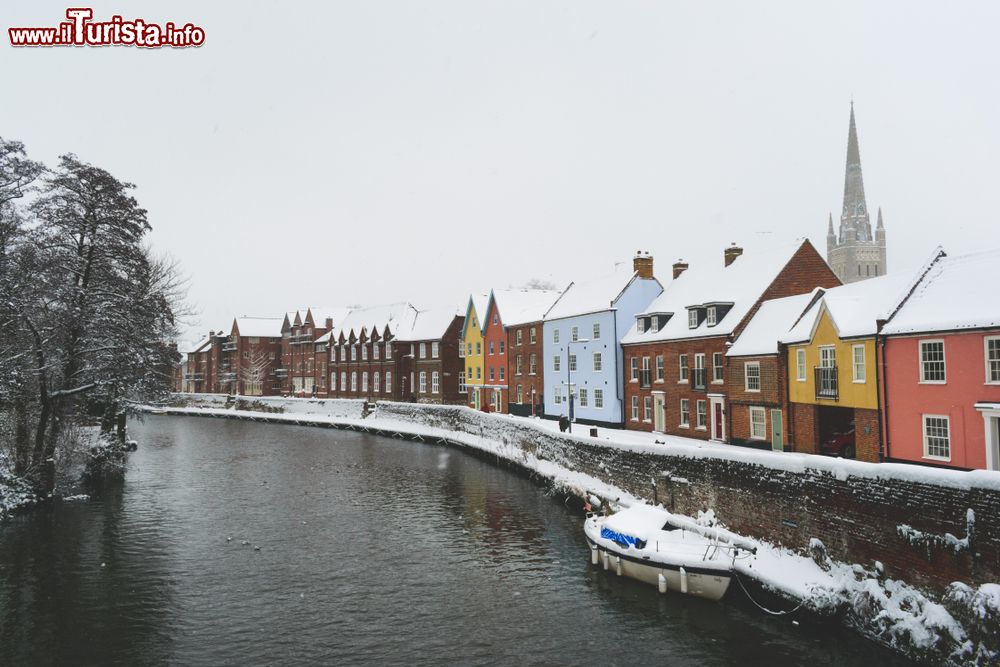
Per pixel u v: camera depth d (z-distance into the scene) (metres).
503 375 57.50
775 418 29.78
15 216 26.22
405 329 72.50
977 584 12.02
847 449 26.78
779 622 15.08
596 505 24.86
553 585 18.00
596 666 13.49
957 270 22.28
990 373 19.44
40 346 25.67
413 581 18.53
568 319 47.50
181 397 92.00
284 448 47.78
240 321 98.25
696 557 16.83
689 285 40.50
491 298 59.09
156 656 14.20
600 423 43.81
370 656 14.11
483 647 14.43
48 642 14.86
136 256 29.64
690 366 35.97
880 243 119.00
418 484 32.75
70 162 26.98
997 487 11.75
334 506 27.92
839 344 25.48
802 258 33.78
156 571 19.56
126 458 38.88
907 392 22.16
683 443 33.34
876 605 13.62
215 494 30.66
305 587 18.17
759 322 31.80
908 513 13.45
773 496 17.33
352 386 78.69
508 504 27.81
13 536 23.20
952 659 11.82
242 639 14.97
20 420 27.55
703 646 14.18
